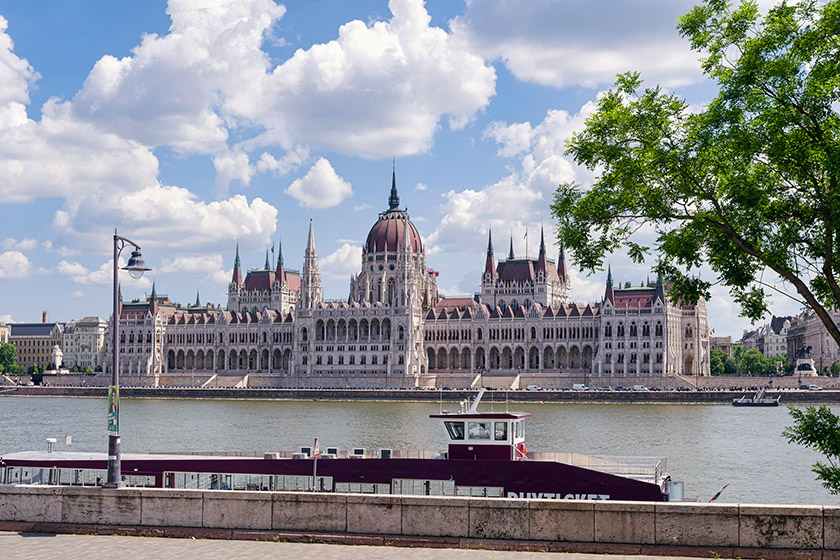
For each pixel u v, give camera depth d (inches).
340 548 1321.4
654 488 2064.5
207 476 2320.4
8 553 1300.4
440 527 1346.0
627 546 1279.5
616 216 1542.8
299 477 2261.3
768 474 3764.8
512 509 1325.0
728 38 1477.6
